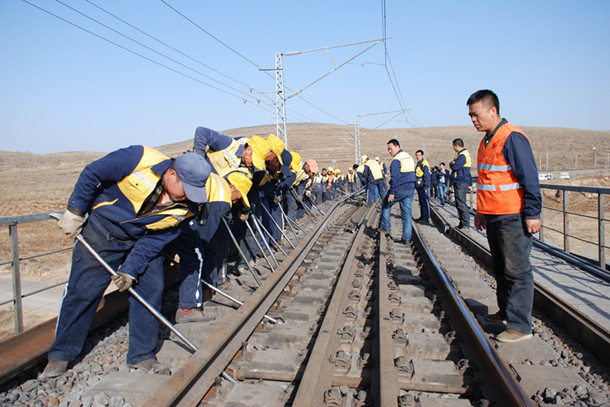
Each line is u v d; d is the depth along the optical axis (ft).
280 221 29.96
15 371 11.23
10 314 25.57
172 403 9.52
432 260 22.58
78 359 12.93
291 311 16.01
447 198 79.20
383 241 28.78
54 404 10.64
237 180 18.26
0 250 44.55
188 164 11.53
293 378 11.53
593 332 13.26
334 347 12.87
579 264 22.82
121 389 11.02
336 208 57.62
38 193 111.34
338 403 10.03
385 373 10.77
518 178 13.35
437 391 11.05
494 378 10.84
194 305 15.61
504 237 13.79
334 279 20.54
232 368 11.74
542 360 12.94
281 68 72.23
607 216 74.95
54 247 47.24
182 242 15.16
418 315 15.75
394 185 29.84
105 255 12.20
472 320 13.84
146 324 12.47
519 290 13.73
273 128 521.24
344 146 395.34
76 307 11.98
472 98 14.20
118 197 11.91
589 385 11.40
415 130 585.22
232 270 22.63
